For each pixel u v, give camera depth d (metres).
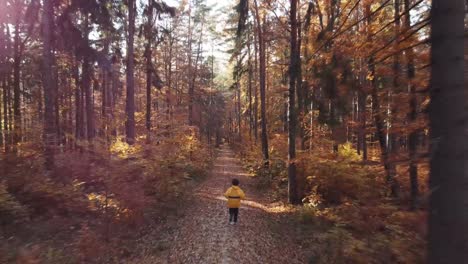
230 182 20.17
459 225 2.80
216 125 58.78
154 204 11.73
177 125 25.41
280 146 19.98
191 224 10.39
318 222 9.84
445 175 2.89
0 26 21.55
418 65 6.22
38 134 14.70
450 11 2.98
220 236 9.16
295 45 12.59
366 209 7.49
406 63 6.40
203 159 26.44
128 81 17.05
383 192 10.42
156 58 32.44
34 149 12.77
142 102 35.31
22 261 6.48
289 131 12.91
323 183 12.27
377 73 6.86
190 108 33.28
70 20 15.26
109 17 16.52
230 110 66.06
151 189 12.41
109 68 18.70
